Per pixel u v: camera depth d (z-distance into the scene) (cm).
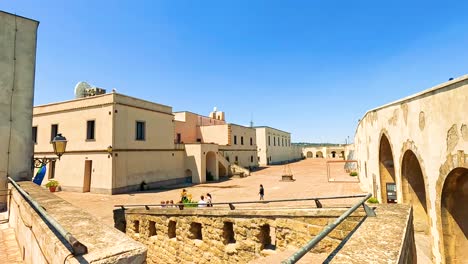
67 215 361
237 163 4103
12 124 922
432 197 660
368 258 252
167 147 2730
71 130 2325
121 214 1069
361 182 2159
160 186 2553
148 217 957
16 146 923
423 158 707
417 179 877
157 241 912
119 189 2116
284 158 6812
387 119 1045
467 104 505
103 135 2133
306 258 451
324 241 516
